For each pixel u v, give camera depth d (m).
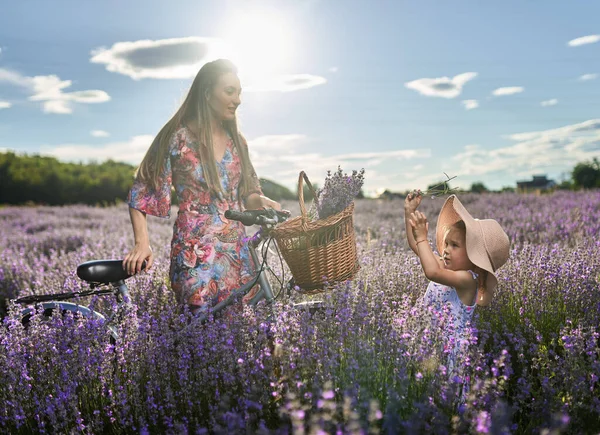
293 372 3.04
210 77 3.80
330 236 3.49
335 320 3.36
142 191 3.91
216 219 3.87
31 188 31.03
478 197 14.83
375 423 2.55
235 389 3.07
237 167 4.00
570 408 2.85
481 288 3.48
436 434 2.48
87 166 33.88
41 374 3.52
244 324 3.37
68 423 3.24
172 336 3.54
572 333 3.38
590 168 32.53
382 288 4.64
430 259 3.37
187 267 3.84
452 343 3.16
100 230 12.17
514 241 7.91
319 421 2.33
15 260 8.16
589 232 7.84
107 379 3.46
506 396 3.17
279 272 4.92
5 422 3.28
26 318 4.14
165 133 3.86
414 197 3.63
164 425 3.12
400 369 2.91
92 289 4.09
